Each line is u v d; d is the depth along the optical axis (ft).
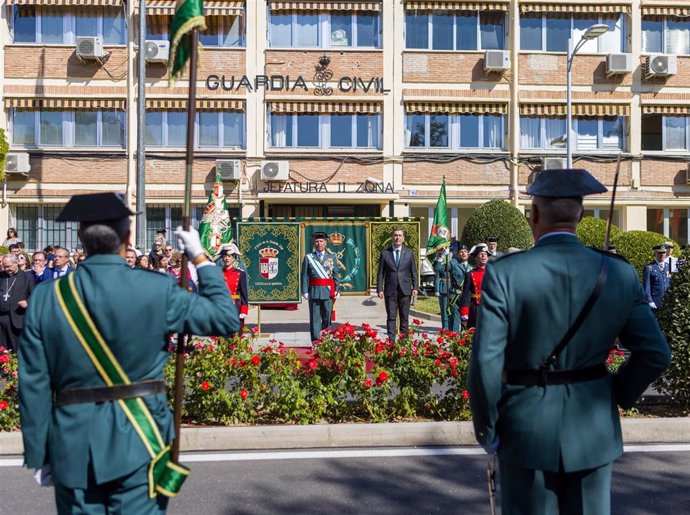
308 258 44.65
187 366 23.91
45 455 10.75
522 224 70.79
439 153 80.94
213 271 11.66
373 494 18.76
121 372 10.63
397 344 25.32
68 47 78.13
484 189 81.41
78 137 79.10
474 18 82.12
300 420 23.85
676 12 82.69
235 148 79.66
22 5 78.23
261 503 18.17
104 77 78.38
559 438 10.59
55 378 10.73
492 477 12.12
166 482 10.67
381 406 24.44
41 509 17.93
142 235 57.16
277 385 24.09
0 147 69.46
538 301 10.76
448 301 51.34
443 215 66.44
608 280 10.94
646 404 26.00
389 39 80.69
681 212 84.48
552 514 10.81
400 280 45.47
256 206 79.25
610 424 10.87
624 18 83.15
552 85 82.07
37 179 78.02
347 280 55.01
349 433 23.12
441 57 81.20
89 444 10.39
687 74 82.99
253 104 79.56
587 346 10.83
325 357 25.14
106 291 10.63
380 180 80.43
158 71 78.74
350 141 80.84
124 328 10.59
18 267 37.11
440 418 24.73
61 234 79.30
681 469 20.39
